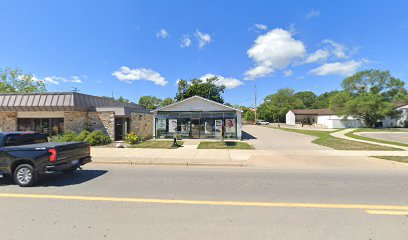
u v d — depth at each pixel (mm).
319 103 99750
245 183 6828
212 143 17312
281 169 8953
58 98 18266
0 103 18625
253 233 3703
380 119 45062
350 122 47281
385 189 6207
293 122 65875
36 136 7887
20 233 3730
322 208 4801
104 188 6305
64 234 3689
